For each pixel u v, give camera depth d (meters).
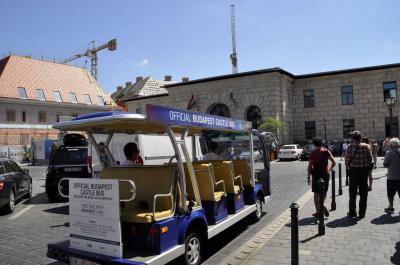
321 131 39.16
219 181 6.63
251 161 8.11
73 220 4.99
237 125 7.27
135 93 64.19
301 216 8.56
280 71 36.75
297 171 21.45
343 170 19.73
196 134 8.21
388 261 5.48
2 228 8.52
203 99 41.50
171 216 5.03
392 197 8.57
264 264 5.54
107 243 4.65
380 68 36.34
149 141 11.25
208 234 5.77
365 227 7.37
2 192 9.98
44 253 6.50
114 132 6.41
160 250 4.71
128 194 5.44
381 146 33.56
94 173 11.40
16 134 46.91
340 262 5.48
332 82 38.75
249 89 38.44
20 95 48.16
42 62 54.28
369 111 37.12
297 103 40.41
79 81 56.75
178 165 5.23
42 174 26.11
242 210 7.39
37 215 10.09
